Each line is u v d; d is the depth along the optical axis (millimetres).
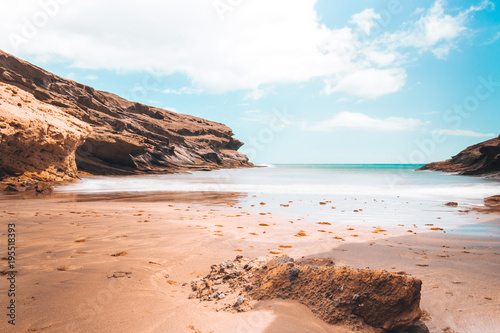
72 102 36031
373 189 18750
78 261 4324
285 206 11633
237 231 6883
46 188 15523
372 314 2742
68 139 20750
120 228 6852
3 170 16656
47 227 6734
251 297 3164
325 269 3201
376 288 2830
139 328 2545
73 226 6930
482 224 8211
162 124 57406
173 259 4641
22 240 5520
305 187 20047
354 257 4895
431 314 2975
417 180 27125
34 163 18234
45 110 21234
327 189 18781
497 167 33562
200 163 52812
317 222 8312
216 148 70250
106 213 9125
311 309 2877
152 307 2973
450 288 3557
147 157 39031
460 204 12484
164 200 13164
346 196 15266
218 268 4039
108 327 2545
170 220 8141
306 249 5426
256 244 5758
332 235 6652
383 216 9500
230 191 17781
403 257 4895
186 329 2543
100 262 4312
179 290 3555
